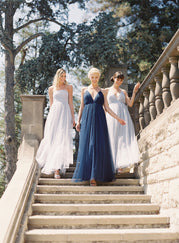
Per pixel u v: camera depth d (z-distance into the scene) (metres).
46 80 10.40
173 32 12.16
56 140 4.88
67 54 10.33
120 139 5.02
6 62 11.62
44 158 4.88
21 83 10.83
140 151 5.17
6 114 11.27
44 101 5.83
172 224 3.63
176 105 3.82
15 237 3.01
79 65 9.91
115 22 10.20
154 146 4.45
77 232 3.38
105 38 9.55
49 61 10.29
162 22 12.91
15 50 11.65
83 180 4.57
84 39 9.79
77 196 4.25
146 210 4.07
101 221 3.69
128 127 5.07
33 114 5.60
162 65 4.34
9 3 11.33
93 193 4.54
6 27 11.74
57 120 5.00
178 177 3.52
